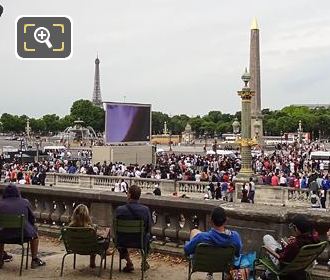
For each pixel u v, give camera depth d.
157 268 10.98
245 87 43.44
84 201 13.76
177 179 44.31
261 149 92.38
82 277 10.24
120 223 10.09
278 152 108.06
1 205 10.42
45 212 14.74
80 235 10.02
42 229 14.41
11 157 72.81
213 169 55.19
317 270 9.51
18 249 12.82
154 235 12.36
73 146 138.00
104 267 10.93
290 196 37.81
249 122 43.12
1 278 10.11
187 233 11.81
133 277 10.29
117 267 11.09
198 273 10.59
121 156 61.56
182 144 161.62
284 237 9.80
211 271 8.67
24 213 10.57
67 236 10.16
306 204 36.81
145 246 10.23
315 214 9.57
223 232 8.68
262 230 10.02
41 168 50.69
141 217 10.08
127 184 40.34
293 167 55.94
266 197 39.00
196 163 64.06
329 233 9.25
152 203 12.27
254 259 9.23
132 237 10.12
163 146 148.50
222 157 72.81
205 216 11.55
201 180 43.78
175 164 55.94
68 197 14.05
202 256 8.55
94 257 10.94
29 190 14.89
